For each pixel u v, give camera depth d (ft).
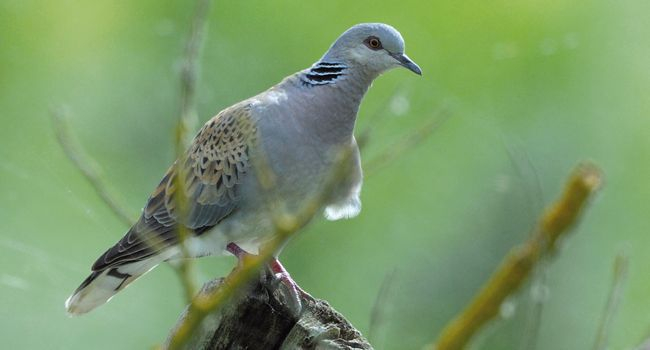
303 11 47.88
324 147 27.73
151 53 49.88
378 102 47.26
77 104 50.06
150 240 28.09
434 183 46.70
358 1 48.01
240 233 28.76
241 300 20.71
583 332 44.04
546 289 17.80
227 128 28.22
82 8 51.67
